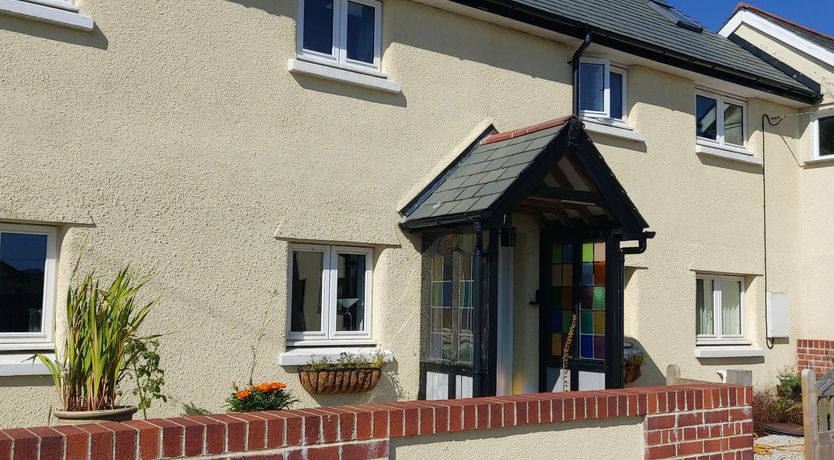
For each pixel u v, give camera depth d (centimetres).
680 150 1141
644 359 1060
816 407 738
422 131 884
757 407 1075
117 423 382
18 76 636
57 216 647
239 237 748
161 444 366
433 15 905
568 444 524
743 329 1248
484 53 946
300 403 777
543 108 996
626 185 1070
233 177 748
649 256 1086
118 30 689
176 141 716
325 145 811
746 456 611
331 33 845
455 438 473
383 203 847
